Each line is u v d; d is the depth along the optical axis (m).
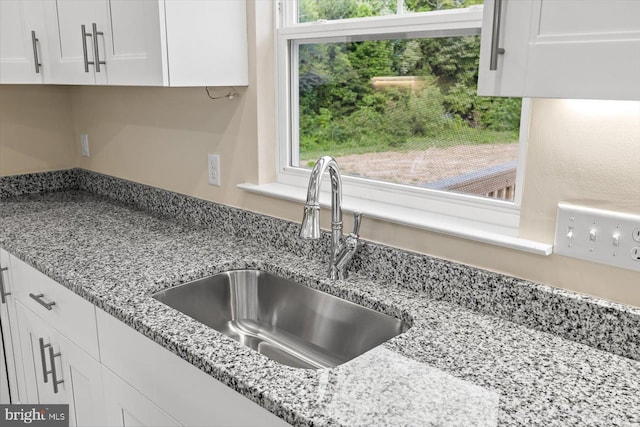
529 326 1.25
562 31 0.87
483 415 0.92
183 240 1.86
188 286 1.56
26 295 1.83
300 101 1.82
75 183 2.72
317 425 0.90
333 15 1.70
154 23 1.57
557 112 1.17
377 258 1.51
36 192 2.60
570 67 0.87
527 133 1.30
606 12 0.82
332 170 1.38
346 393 0.98
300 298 1.56
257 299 1.69
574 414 0.93
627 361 1.10
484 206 1.42
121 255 1.70
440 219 1.46
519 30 0.91
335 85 1.71
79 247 1.78
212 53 1.68
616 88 0.83
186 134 2.08
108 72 1.80
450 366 1.08
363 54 1.62
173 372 1.22
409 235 1.48
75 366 1.62
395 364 1.08
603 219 1.13
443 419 0.91
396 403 0.95
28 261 1.70
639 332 1.10
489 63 0.96
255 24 1.73
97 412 1.58
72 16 1.90
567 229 1.19
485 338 1.19
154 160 2.26
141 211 2.26
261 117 1.81
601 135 1.12
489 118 1.39
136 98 2.27
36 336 1.83
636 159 1.08
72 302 1.55
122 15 1.69
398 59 1.54
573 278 1.21
